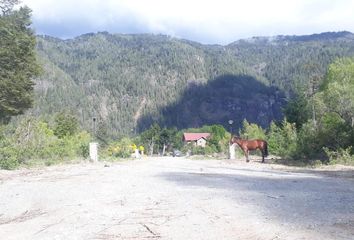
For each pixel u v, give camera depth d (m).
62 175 16.41
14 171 18.28
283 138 34.62
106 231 7.23
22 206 9.88
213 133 104.06
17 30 39.47
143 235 6.93
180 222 7.72
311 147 26.47
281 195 10.71
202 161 28.30
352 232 6.80
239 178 15.12
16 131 26.23
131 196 10.70
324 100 29.09
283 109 48.28
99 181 14.12
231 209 8.83
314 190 11.78
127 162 26.19
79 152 27.55
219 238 6.65
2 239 6.99
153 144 101.94
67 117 63.50
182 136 130.38
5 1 39.75
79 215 8.51
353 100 28.20
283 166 22.77
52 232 7.28
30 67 39.12
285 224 7.40
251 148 26.89
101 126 102.00
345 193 11.12
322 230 6.94
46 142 26.28
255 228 7.20
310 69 85.44
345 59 44.03
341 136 25.33
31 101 39.81
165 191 11.51
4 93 37.09
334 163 22.86
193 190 11.70
